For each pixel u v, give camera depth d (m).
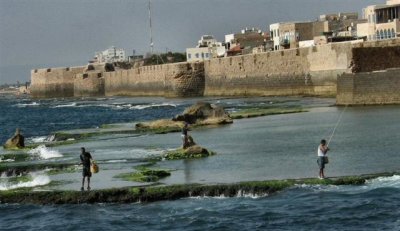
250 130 127.31
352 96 152.62
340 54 197.62
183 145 102.00
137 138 128.62
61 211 72.19
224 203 69.69
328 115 139.75
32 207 74.69
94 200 74.69
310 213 63.81
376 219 60.97
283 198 69.19
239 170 83.12
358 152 88.81
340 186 71.62
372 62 186.50
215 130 132.38
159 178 81.44
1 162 105.94
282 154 93.25
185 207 69.31
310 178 74.50
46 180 85.94
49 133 163.25
